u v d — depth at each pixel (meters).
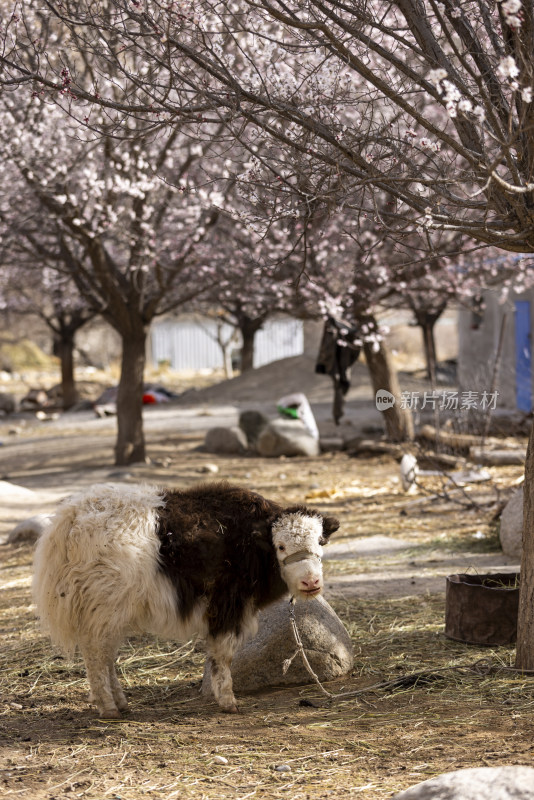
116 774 4.48
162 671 6.42
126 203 18.20
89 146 14.49
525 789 3.30
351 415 25.91
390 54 5.32
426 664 6.25
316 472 17.14
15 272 24.48
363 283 16.78
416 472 14.38
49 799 4.16
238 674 5.98
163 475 17.33
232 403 31.58
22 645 7.24
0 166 13.98
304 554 5.15
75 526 5.13
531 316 22.03
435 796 3.38
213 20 8.14
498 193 5.57
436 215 5.30
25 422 32.78
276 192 6.39
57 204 14.82
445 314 51.16
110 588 5.04
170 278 17.16
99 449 21.83
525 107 4.88
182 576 5.20
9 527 12.74
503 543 9.69
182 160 16.19
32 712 5.64
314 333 41.97
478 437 16.56
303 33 6.71
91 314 37.59
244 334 37.94
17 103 13.56
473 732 4.82
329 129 5.79
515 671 5.87
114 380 50.69
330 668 6.11
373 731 4.98
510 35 5.31
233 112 5.64
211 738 4.99
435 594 8.16
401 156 5.60
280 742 4.88
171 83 5.80
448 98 4.43
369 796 4.00
